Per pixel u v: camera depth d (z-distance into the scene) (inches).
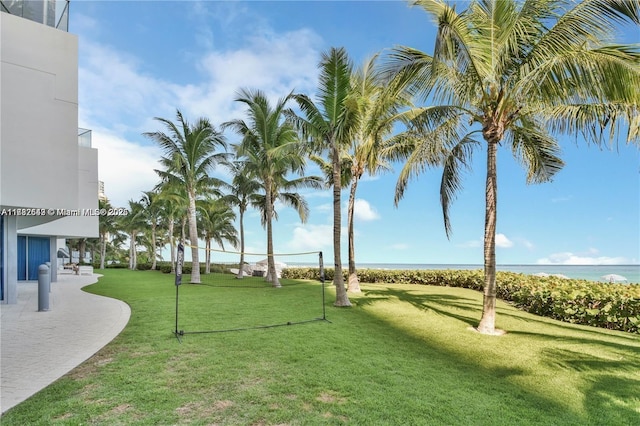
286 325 306.0
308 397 155.2
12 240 450.3
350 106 394.9
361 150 565.6
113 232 1835.6
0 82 371.9
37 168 388.2
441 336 278.2
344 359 211.6
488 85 292.4
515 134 356.5
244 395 156.2
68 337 262.2
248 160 767.7
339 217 437.7
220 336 263.4
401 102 386.9
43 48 399.5
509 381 184.5
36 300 478.3
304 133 446.0
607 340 272.5
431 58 293.3
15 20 383.9
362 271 823.7
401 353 228.8
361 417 137.0
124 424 128.6
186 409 141.6
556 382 184.5
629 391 174.1
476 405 152.6
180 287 669.9
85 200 816.9
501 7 257.4
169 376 178.5
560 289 397.7
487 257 301.4
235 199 965.2
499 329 303.7
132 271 1407.5
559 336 282.7
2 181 368.2
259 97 673.0
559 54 253.1
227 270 1384.1
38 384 169.0
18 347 235.1
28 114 386.0
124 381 171.2
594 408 154.2
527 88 254.2
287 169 700.0
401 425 131.9
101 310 387.2
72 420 131.3
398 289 617.3
